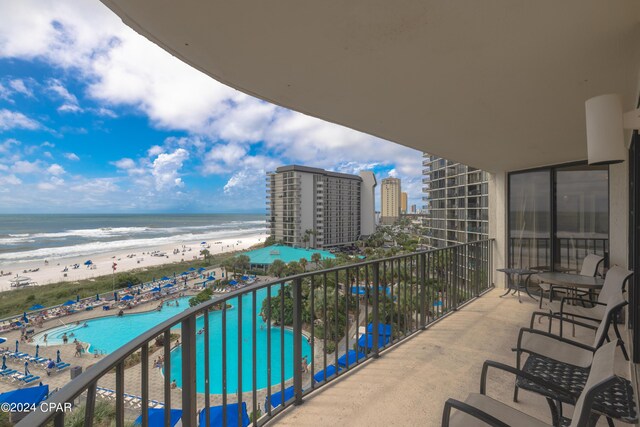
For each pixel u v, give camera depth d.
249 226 147.88
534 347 2.25
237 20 1.60
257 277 50.62
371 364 2.82
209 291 36.38
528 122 3.12
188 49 1.88
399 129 3.38
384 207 164.25
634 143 2.32
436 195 57.38
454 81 2.26
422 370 2.69
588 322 3.81
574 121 3.09
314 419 2.05
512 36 1.73
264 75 2.19
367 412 2.12
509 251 5.88
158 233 114.94
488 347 3.15
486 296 5.21
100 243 88.44
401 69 2.10
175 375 13.75
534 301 4.84
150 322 31.23
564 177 5.22
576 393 1.55
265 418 2.04
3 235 100.56
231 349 17.48
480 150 4.34
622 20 1.58
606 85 2.32
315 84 2.32
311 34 1.72
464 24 1.63
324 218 92.06
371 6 1.50
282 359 2.18
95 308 36.00
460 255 4.77
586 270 4.31
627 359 2.29
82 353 23.88
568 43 1.79
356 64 2.03
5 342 26.02
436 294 4.08
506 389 2.41
